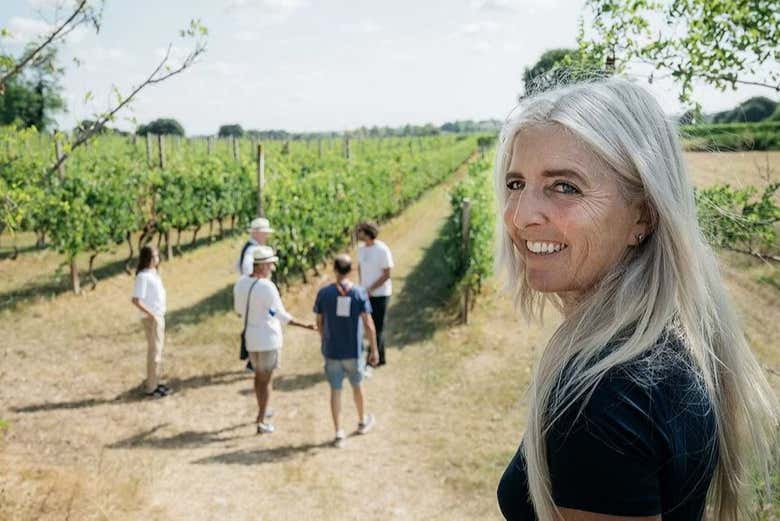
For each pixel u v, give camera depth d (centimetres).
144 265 714
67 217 1114
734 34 269
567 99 89
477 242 970
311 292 1209
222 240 1723
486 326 923
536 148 89
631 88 91
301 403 718
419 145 5088
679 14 280
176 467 557
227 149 2947
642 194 89
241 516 480
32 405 682
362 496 519
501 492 100
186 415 678
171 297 1157
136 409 688
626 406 76
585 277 91
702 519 96
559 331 94
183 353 864
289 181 1312
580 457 77
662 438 76
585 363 83
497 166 109
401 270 1393
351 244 1658
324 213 1321
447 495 520
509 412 666
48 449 574
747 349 104
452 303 1021
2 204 425
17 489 457
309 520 480
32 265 1370
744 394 101
